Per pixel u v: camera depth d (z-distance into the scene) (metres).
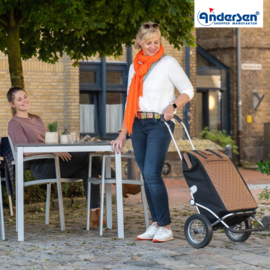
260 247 5.79
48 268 4.94
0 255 5.60
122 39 11.20
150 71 6.27
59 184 7.41
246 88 25.73
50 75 18.52
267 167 7.42
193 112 21.23
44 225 8.23
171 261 5.12
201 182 5.75
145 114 6.24
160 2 8.99
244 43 25.61
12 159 8.20
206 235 5.67
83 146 6.64
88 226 7.55
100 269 4.86
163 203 6.25
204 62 25.64
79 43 11.55
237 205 5.64
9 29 10.62
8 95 7.91
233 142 23.22
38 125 8.01
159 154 6.20
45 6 9.11
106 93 20.48
